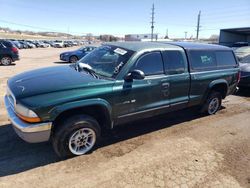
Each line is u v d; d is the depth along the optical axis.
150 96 4.45
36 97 3.36
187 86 5.10
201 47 5.51
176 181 3.41
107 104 3.88
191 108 6.50
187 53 5.09
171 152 4.20
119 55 4.32
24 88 3.58
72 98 3.50
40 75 4.15
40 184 3.22
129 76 4.05
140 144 4.43
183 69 4.98
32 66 14.98
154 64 4.49
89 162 3.76
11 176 3.35
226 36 32.69
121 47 4.55
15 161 3.69
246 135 5.08
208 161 3.97
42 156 3.86
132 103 4.23
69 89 3.56
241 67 8.59
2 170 3.46
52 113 3.37
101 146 4.27
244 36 36.34
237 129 5.39
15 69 13.23
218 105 6.28
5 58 15.18
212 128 5.38
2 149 4.00
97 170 3.57
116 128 5.04
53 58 22.14
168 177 3.49
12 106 3.74
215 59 5.77
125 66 4.09
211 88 5.75
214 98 6.04
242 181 3.50
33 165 3.62
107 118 4.02
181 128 5.28
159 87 4.54
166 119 5.75
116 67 4.14
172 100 4.90
